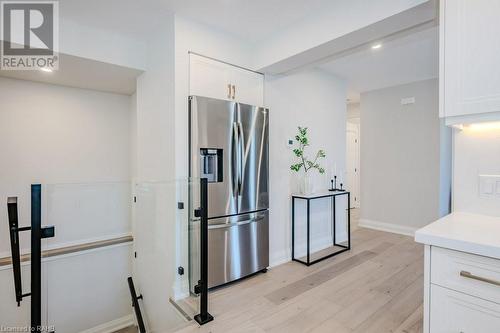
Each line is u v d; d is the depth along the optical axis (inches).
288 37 100.5
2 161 114.8
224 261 100.8
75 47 95.2
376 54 127.7
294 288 100.0
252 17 94.6
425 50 122.3
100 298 119.4
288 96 130.4
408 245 150.9
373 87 183.3
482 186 58.0
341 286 101.1
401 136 176.2
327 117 153.7
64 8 86.9
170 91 94.1
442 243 43.2
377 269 116.9
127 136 152.3
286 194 129.4
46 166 126.4
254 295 95.2
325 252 140.5
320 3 85.7
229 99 106.2
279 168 126.2
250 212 108.3
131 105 151.3
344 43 88.7
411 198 171.9
